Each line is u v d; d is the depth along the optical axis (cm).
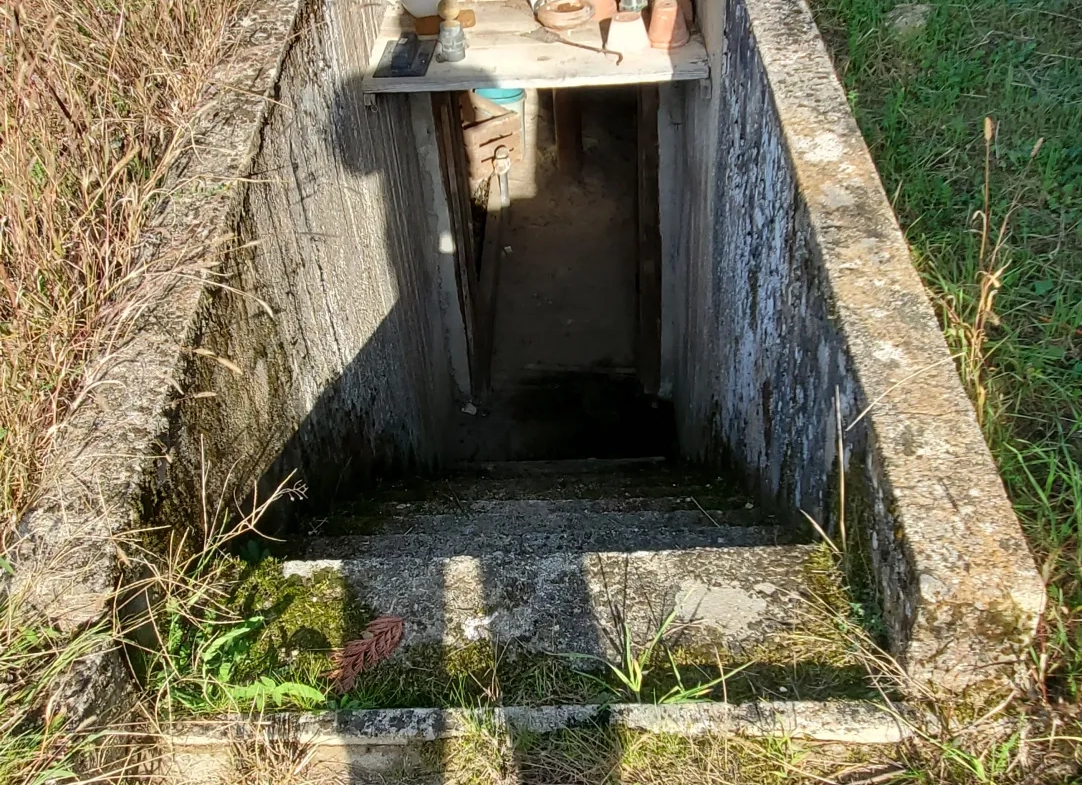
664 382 634
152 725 184
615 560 224
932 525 185
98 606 186
